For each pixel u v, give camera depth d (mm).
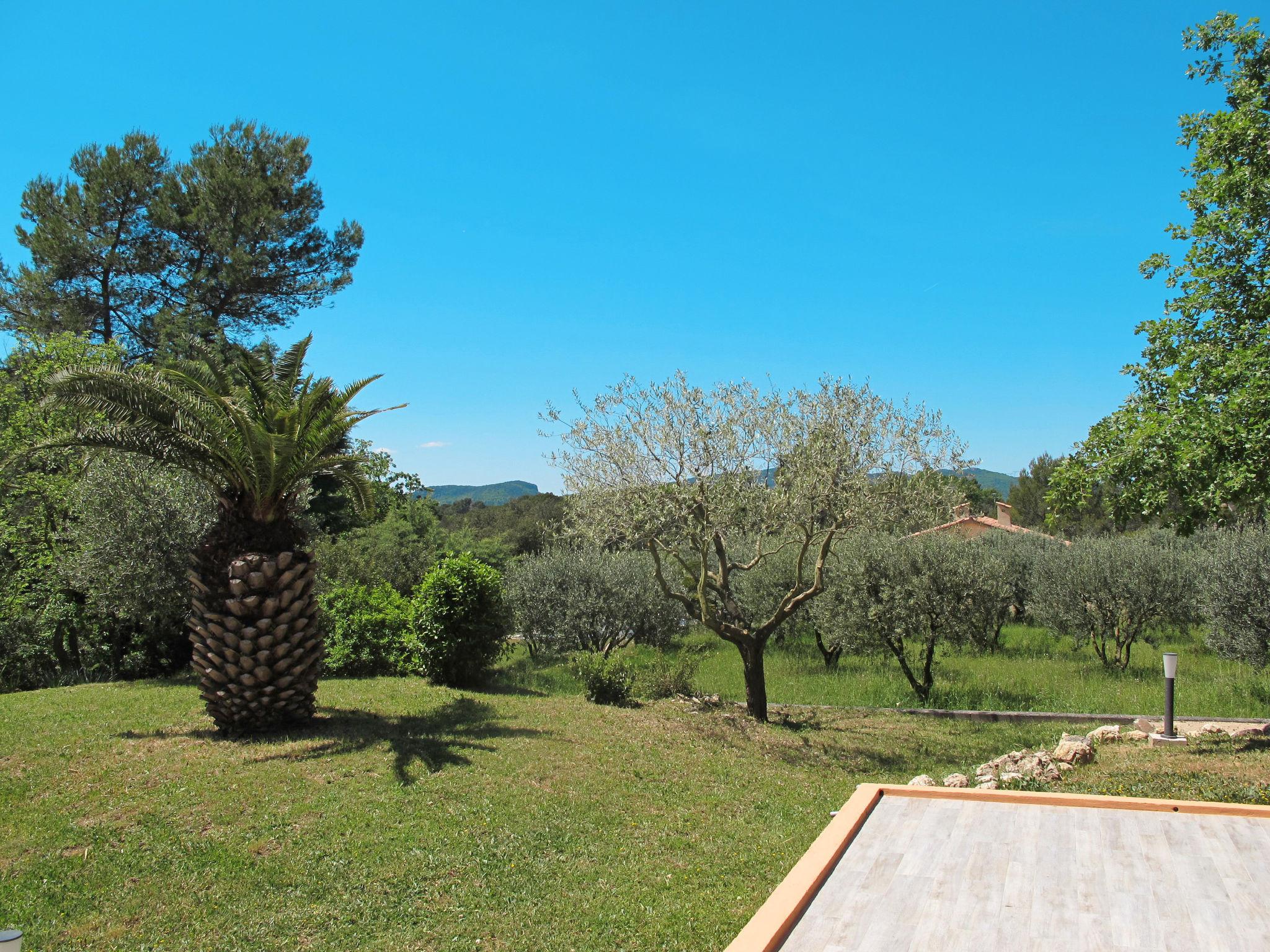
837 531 12852
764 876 6559
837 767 10531
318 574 16016
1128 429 9500
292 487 10047
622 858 6891
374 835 6961
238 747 8977
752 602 19031
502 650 14484
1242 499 8508
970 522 35906
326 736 9539
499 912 5855
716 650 20688
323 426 10188
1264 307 9219
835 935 3553
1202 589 14891
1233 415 8391
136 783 7777
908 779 10008
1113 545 18609
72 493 14656
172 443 9352
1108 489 9820
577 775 8906
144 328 24609
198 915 5695
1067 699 14539
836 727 12797
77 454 15781
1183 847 4516
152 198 24078
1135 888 3992
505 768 8836
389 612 15055
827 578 16250
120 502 13953
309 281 26438
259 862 6402
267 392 10375
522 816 7598
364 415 9797
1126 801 5219
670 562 18297
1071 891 3971
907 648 20125
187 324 22844
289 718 9914
